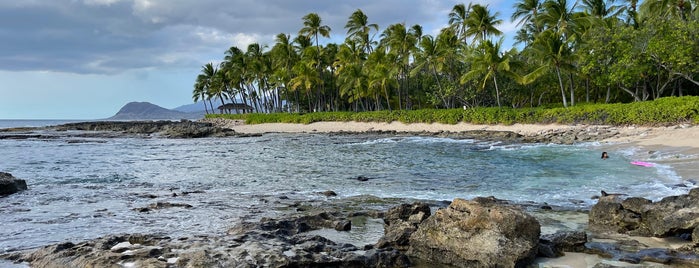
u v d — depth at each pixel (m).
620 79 35.03
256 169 20.47
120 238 8.28
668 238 8.38
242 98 85.06
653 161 18.06
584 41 39.41
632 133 28.56
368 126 51.81
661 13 35.25
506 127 39.97
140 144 39.88
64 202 12.72
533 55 44.78
